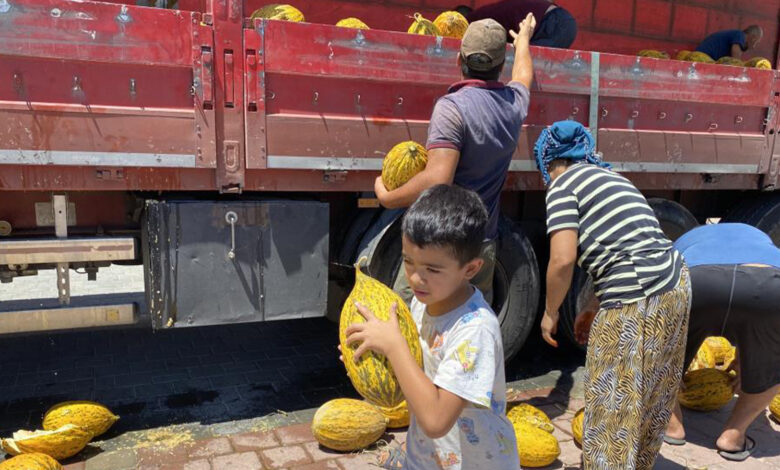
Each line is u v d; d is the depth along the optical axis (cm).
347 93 345
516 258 412
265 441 351
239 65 320
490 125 305
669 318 274
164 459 327
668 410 296
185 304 339
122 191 356
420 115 366
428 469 196
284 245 355
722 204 592
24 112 287
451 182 296
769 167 496
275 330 564
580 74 403
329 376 457
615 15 578
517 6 459
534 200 485
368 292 206
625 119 429
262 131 329
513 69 361
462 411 188
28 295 619
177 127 313
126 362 475
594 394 284
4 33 277
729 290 317
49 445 310
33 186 298
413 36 352
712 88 454
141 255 358
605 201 277
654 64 428
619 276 274
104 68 298
